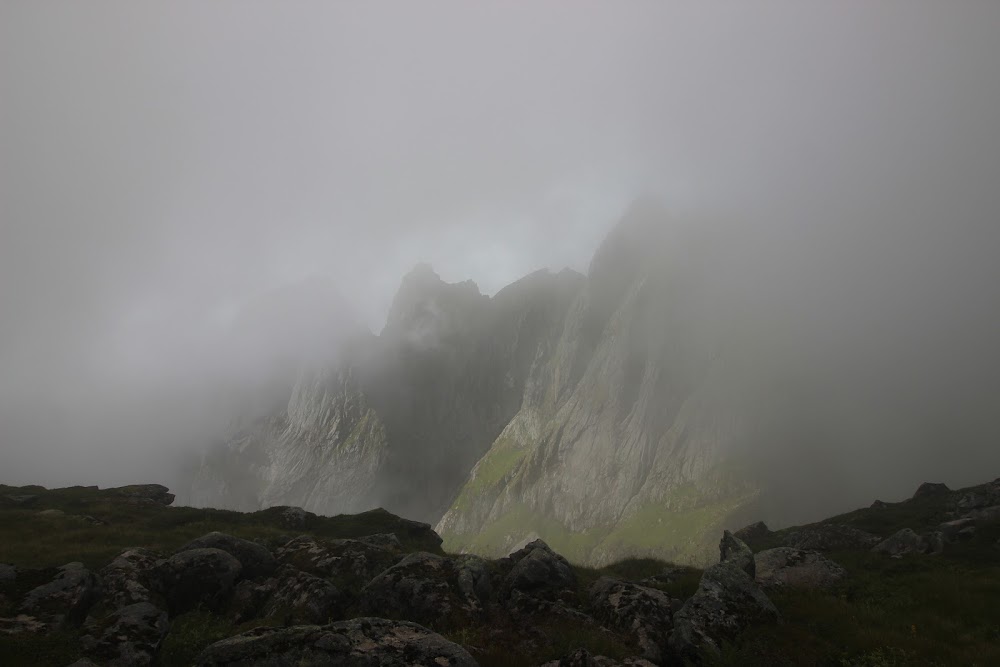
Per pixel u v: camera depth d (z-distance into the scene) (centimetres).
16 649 1698
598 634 2042
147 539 3553
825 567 2730
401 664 1514
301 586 2517
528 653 1869
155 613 2098
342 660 1508
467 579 2477
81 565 2258
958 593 2348
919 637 1898
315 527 4859
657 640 2030
